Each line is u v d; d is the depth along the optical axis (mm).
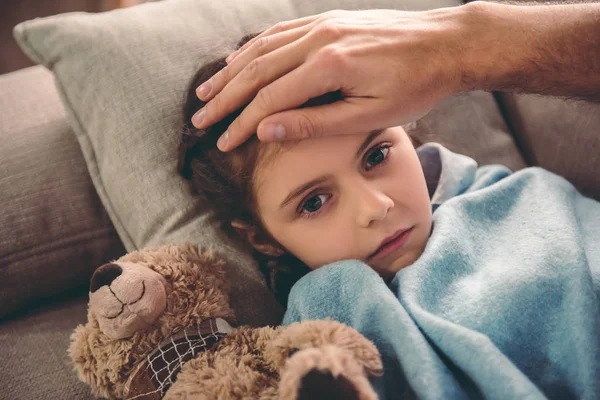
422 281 528
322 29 516
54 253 702
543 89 576
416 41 529
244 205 611
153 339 495
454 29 546
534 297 503
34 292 700
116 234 751
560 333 490
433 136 824
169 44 725
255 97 510
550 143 814
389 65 511
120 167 689
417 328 476
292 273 648
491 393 425
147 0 1368
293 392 364
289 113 494
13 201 694
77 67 701
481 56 540
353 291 514
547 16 564
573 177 789
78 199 731
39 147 740
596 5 571
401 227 552
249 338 498
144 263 530
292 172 522
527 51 546
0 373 615
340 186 530
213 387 439
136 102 689
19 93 802
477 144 844
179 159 663
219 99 535
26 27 707
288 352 435
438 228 590
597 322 480
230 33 755
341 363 376
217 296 549
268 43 541
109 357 495
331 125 496
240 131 522
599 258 549
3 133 743
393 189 549
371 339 487
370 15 567
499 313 497
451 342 453
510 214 642
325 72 490
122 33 718
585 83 562
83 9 1383
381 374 417
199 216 669
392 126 532
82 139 715
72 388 597
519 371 427
